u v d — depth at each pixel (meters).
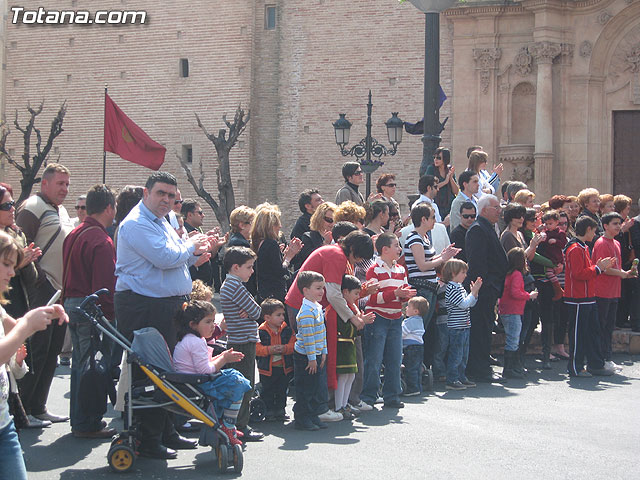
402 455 8.15
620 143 27.98
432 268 11.45
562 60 27.89
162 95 35.06
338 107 31.88
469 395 11.26
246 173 33.19
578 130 27.89
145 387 7.80
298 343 9.28
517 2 27.88
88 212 9.10
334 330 9.70
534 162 28.03
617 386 12.03
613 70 27.83
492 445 8.54
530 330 13.29
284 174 32.84
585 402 10.81
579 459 8.05
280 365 9.73
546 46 27.31
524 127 28.47
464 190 13.79
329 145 32.06
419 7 14.23
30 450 8.31
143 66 35.44
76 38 36.69
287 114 32.81
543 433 9.05
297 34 32.59
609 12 27.34
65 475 7.53
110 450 7.64
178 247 8.27
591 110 27.92
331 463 7.87
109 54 36.09
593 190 14.89
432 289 11.52
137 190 10.38
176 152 34.81
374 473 7.54
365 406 10.26
